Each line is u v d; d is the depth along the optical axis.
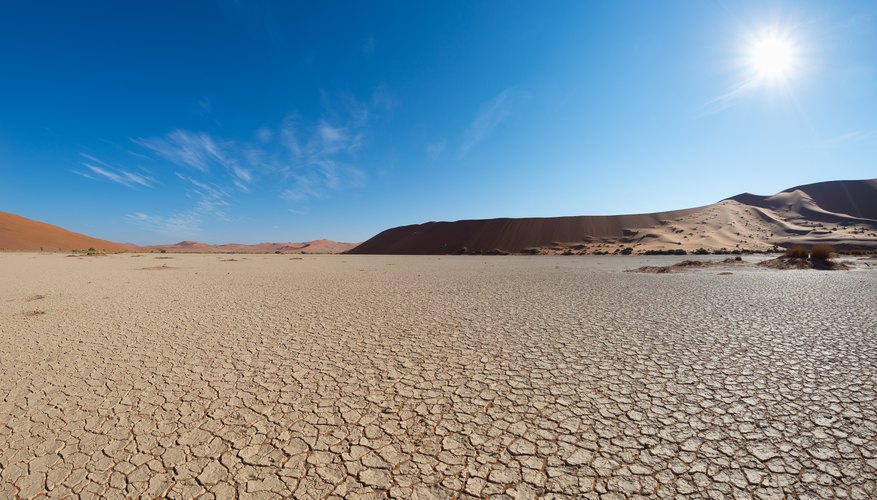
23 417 4.79
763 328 8.79
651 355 6.95
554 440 4.19
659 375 5.97
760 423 4.44
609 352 7.16
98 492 3.45
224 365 6.64
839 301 12.24
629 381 5.76
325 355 7.16
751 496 3.26
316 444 4.18
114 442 4.23
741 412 4.72
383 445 4.14
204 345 7.85
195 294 15.39
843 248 60.50
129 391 5.56
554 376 6.01
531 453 3.95
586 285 17.86
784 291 14.75
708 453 3.88
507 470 3.68
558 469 3.68
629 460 3.79
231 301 13.53
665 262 38.09
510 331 8.87
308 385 5.76
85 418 4.76
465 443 4.16
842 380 5.61
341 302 13.26
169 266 33.69
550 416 4.72
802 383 5.54
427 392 5.48
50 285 18.17
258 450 4.07
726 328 8.86
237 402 5.20
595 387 5.56
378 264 40.22
